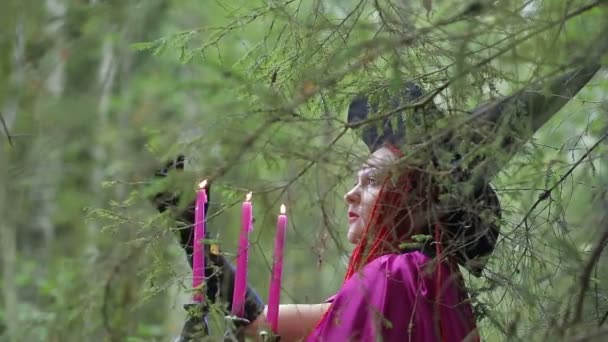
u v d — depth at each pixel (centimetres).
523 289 375
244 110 349
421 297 400
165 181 324
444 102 375
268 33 397
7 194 446
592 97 477
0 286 589
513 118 346
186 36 409
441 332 398
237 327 361
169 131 323
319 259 350
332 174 330
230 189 338
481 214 359
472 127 344
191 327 369
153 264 353
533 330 377
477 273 390
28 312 691
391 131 385
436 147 341
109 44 720
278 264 359
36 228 867
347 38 375
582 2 358
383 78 376
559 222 379
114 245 350
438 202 374
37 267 926
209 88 372
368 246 390
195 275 364
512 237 398
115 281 341
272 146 321
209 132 316
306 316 446
